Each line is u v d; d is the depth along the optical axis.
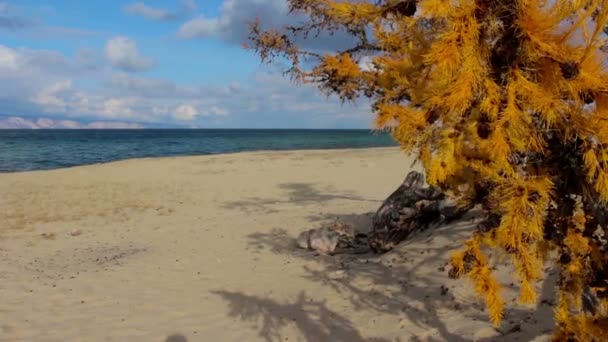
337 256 8.61
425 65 2.12
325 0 2.38
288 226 11.30
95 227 12.20
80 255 9.53
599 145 1.98
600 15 1.87
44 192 17.73
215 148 58.81
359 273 7.26
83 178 21.41
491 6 1.89
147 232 11.48
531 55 1.89
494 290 2.08
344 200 14.95
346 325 5.51
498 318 2.09
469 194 2.22
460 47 1.84
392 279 6.75
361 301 6.16
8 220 13.07
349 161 26.70
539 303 4.88
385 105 2.12
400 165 24.17
